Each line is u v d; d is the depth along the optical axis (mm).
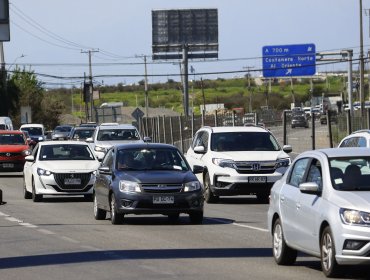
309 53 129250
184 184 38094
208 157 50312
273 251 27016
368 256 22141
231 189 48656
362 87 119312
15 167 77625
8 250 30109
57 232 35625
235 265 26141
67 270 25359
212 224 38656
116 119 159875
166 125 104312
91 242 32062
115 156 40000
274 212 27016
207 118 95250
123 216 38500
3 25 58062
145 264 26344
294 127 158125
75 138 90375
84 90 178875
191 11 189000
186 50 161750
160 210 37750
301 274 24312
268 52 130875
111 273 24641
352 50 126125
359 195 23000
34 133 129375
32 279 23859
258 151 50031
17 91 171125
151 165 39656
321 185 24234
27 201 52906
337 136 78250
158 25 189625
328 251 23156
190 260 27203
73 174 51469
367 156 24734
